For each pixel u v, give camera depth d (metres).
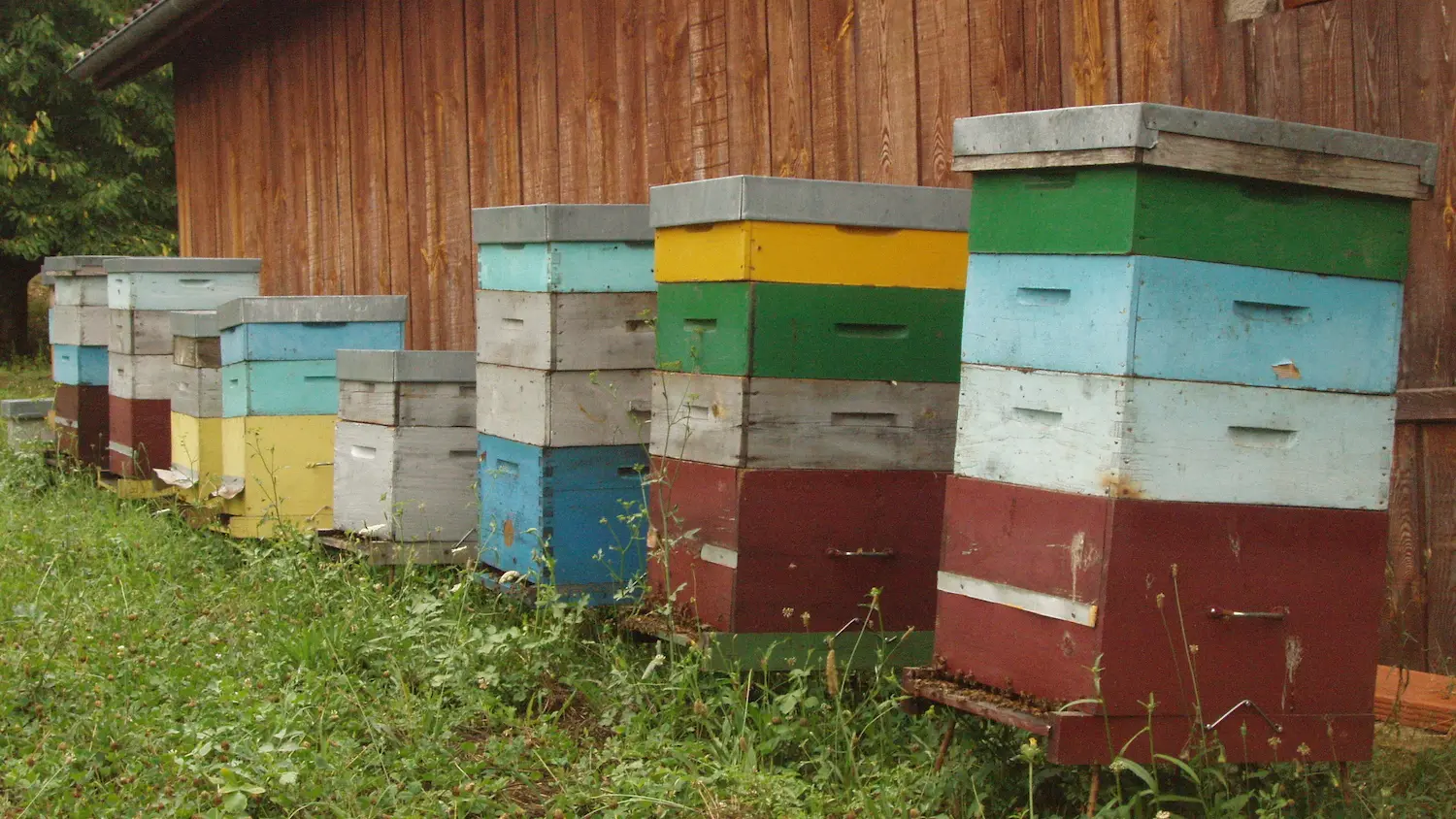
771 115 6.88
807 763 3.99
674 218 4.59
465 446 6.26
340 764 3.79
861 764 3.92
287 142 12.72
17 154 20.00
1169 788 3.60
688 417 4.57
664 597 4.73
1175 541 3.33
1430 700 4.23
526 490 5.42
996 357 3.59
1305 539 3.49
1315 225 3.45
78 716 4.13
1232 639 3.40
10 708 4.22
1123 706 3.30
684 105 7.53
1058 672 3.39
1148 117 3.17
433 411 6.20
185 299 8.73
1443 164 4.32
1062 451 3.40
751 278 4.26
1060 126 3.34
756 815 3.55
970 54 5.73
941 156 5.88
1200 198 3.29
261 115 13.30
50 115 21.50
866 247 4.40
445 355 6.19
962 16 5.75
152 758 3.82
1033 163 3.42
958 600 3.70
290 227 12.73
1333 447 3.52
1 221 21.03
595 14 8.27
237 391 7.10
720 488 4.39
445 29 9.98
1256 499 3.42
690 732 4.26
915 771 3.86
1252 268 3.38
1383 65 4.39
